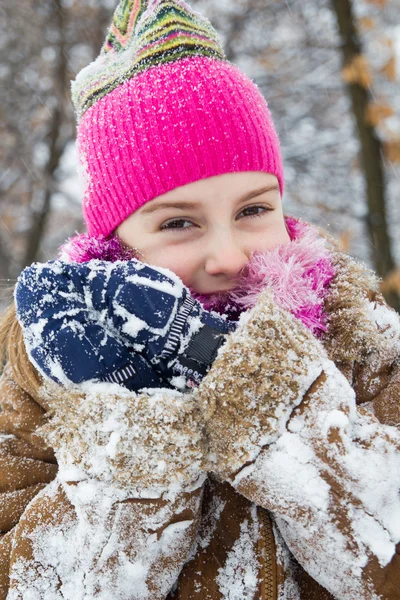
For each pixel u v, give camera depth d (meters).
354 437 0.96
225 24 5.96
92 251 1.41
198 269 1.33
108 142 1.42
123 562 0.98
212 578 1.08
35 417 1.33
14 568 1.07
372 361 1.27
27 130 7.15
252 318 1.02
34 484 1.27
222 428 0.98
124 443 0.96
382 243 4.43
